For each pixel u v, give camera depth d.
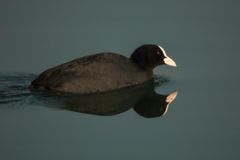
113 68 16.05
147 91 16.59
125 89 16.22
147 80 16.94
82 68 15.59
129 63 16.77
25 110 14.65
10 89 15.90
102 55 16.30
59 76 15.36
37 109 14.73
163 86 17.00
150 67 17.22
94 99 15.59
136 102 15.96
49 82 15.29
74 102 15.31
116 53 17.30
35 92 15.44
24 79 16.83
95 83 15.54
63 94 15.23
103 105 15.66
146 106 15.65
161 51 17.27
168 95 16.34
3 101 15.07
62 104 15.16
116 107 15.57
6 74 17.22
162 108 15.47
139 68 16.97
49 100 15.17
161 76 17.83
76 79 15.33
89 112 15.02
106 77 15.79
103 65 15.91
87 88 15.41
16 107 14.79
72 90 15.24
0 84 16.34
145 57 17.11
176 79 17.53
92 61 15.90
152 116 14.98
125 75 16.28
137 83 16.53
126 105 15.75
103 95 15.70
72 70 15.49
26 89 15.70
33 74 17.25
